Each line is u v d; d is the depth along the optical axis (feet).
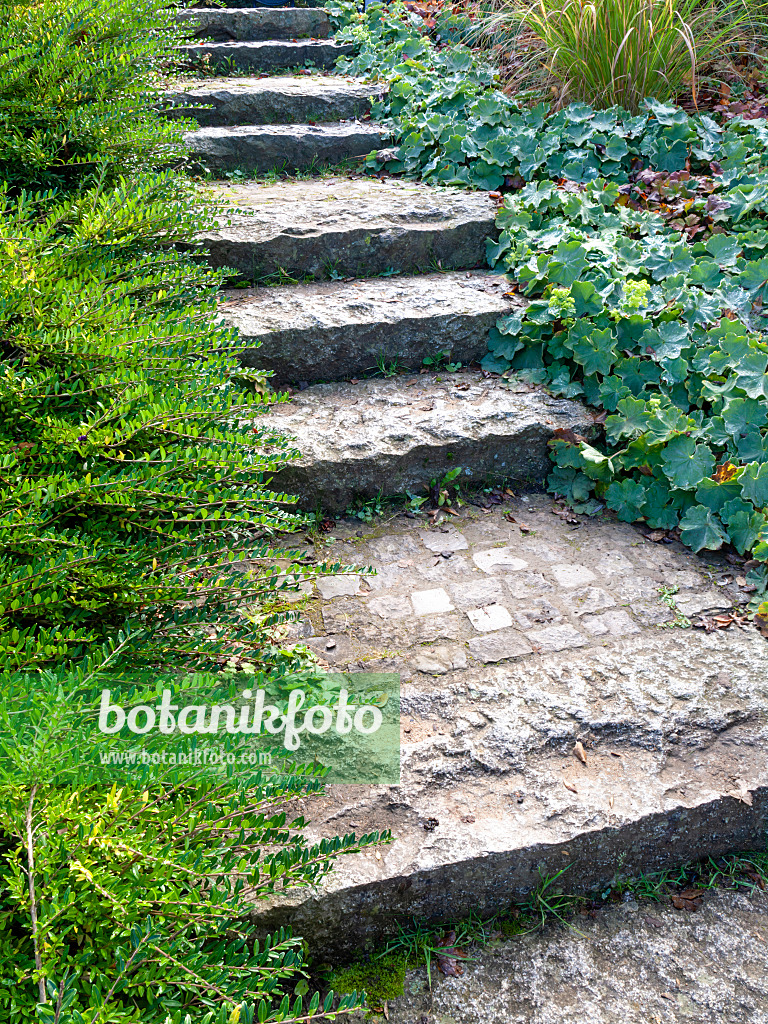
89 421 6.33
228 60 17.24
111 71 10.36
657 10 14.40
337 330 10.62
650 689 7.20
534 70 15.64
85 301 6.99
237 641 6.30
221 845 4.72
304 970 5.62
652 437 9.43
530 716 6.92
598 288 10.87
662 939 5.90
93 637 5.32
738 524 8.95
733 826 6.44
